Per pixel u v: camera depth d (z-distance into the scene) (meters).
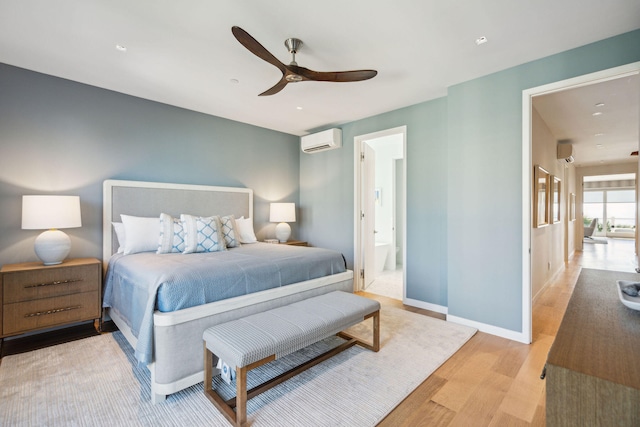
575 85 2.46
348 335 2.82
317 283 2.83
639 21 2.08
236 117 4.30
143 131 3.57
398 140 5.98
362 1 1.88
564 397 0.79
